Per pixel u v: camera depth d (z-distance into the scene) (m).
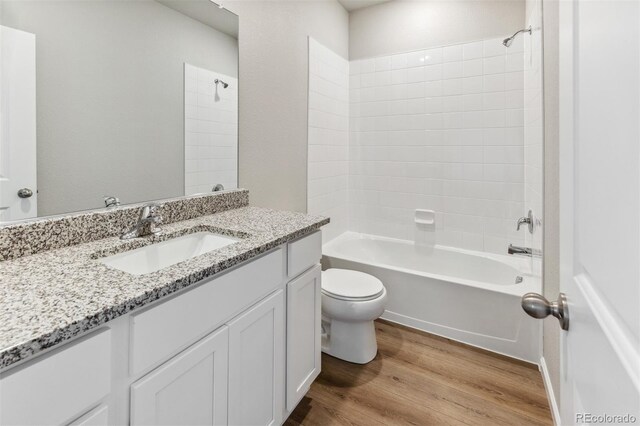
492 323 2.02
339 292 1.87
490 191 2.57
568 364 0.63
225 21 1.72
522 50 2.38
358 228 3.13
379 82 2.94
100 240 1.19
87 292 0.74
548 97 1.59
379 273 2.40
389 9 2.86
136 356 0.75
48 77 1.06
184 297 0.87
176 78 1.48
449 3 2.62
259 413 1.20
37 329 0.58
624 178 0.38
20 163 1.01
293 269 1.35
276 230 1.34
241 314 1.09
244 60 1.85
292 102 2.29
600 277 0.46
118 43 1.25
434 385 1.72
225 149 1.76
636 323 0.35
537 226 1.95
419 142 2.81
